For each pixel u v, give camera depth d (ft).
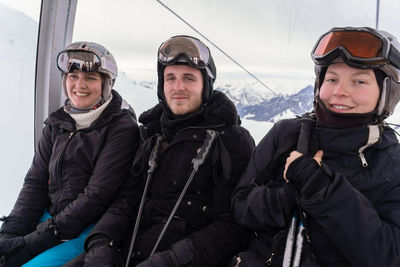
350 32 3.55
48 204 6.02
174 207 4.50
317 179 3.41
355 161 3.65
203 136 4.99
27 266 4.71
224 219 4.71
